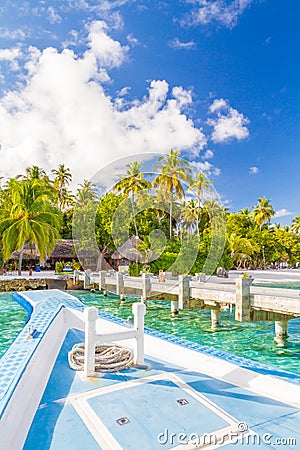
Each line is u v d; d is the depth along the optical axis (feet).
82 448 6.47
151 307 43.04
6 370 8.82
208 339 28.32
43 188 82.84
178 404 8.25
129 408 8.04
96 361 10.77
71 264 95.86
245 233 143.33
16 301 33.47
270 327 32.58
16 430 6.98
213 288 35.76
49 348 12.26
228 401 8.45
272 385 9.02
